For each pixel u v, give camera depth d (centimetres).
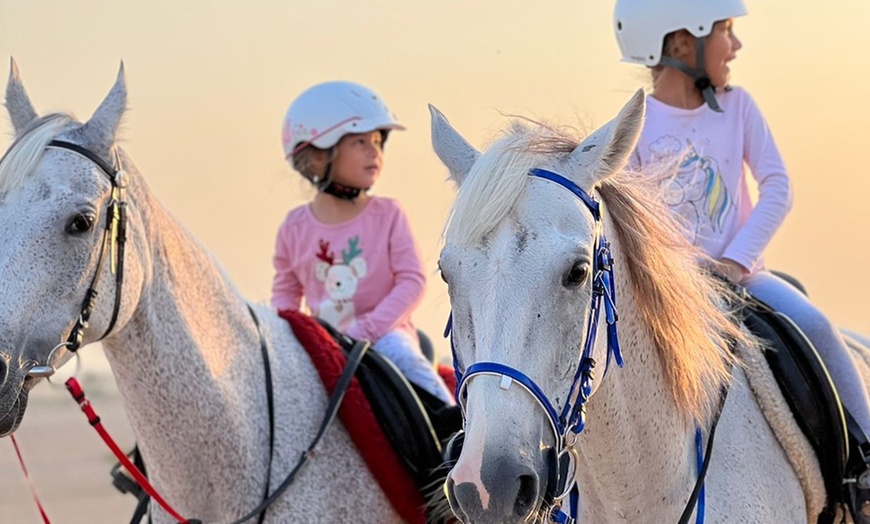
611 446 351
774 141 462
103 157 414
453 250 312
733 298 409
